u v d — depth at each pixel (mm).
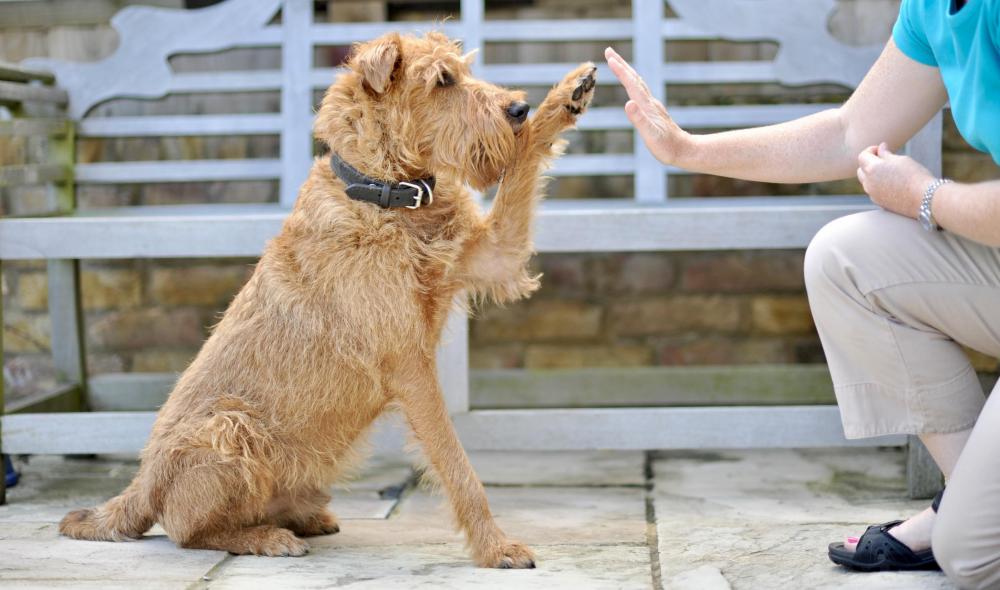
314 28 3924
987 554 1918
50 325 4254
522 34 3912
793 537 2570
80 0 4332
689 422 3117
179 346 4469
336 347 2430
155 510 2535
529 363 4508
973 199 1916
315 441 2516
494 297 2596
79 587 2221
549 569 2340
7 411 3562
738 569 2291
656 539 2607
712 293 4461
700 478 3375
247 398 2494
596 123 3963
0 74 3559
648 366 4492
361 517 2951
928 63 2197
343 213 2428
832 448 3795
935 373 2113
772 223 3037
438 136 2381
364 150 2430
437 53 2400
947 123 4156
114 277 4441
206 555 2484
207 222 3109
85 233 3133
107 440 3203
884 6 3939
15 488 3350
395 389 2441
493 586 2199
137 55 3926
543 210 3211
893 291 2094
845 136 2338
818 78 3801
